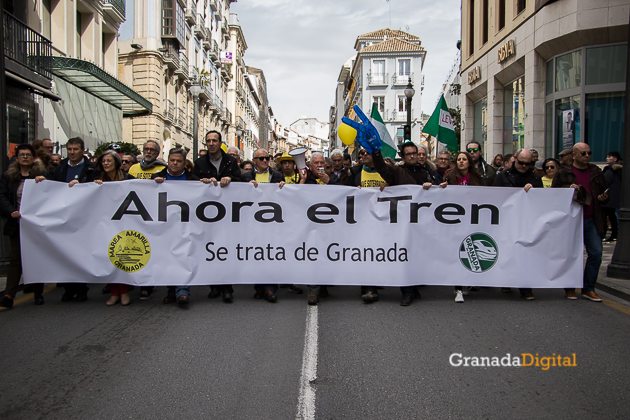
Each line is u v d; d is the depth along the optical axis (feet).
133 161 26.40
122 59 88.07
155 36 88.33
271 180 22.12
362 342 14.05
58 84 53.11
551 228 19.38
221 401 10.24
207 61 133.39
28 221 18.03
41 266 18.21
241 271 19.21
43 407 9.98
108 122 68.59
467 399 10.39
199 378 11.44
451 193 19.39
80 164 19.66
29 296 20.04
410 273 19.17
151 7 87.76
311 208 19.40
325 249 19.36
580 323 16.03
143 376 11.54
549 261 19.40
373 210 19.43
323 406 10.03
